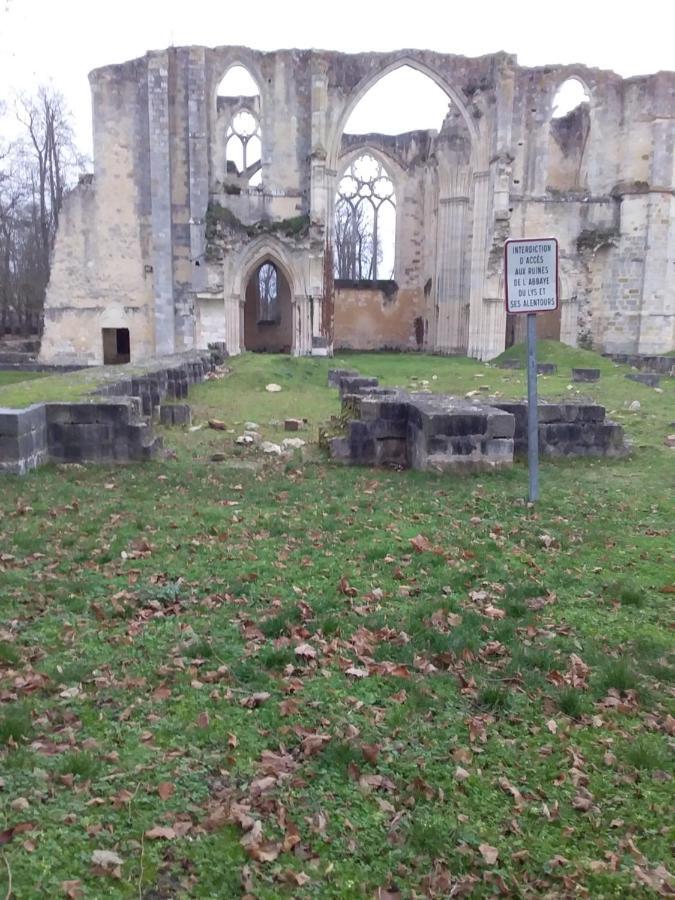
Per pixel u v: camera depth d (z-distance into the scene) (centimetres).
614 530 670
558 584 529
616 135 3462
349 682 384
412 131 4125
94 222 3475
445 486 835
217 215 3256
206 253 3250
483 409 924
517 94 3378
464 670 398
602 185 3509
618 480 887
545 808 292
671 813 292
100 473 883
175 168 3369
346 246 5016
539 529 667
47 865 253
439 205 3781
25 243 5050
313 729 341
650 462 998
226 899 244
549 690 379
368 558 577
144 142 3428
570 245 3509
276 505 746
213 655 409
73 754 312
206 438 1191
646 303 3475
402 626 449
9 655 400
